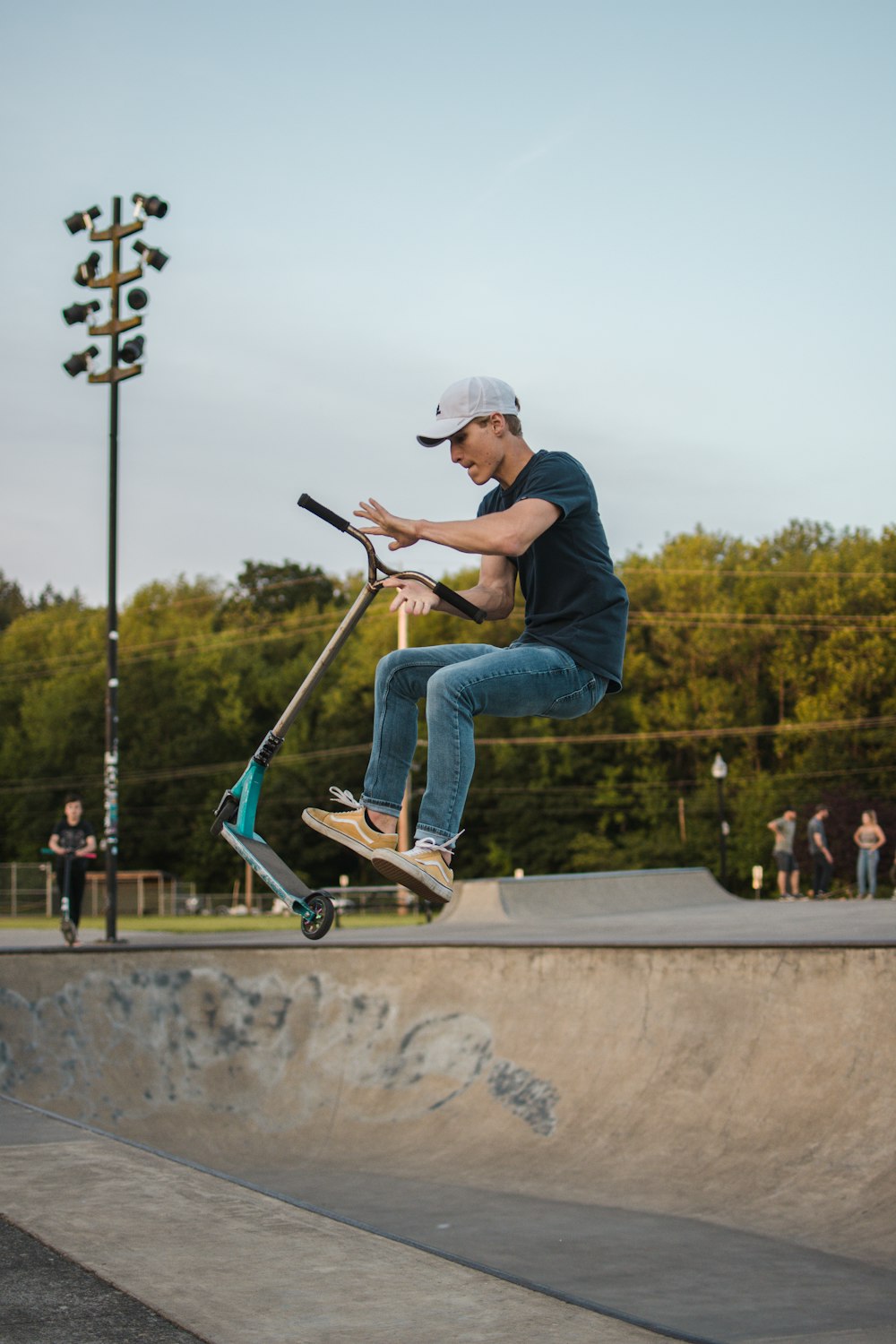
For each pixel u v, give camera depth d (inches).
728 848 2096.5
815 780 2059.5
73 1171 180.1
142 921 1270.9
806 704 2117.4
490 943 379.6
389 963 399.2
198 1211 158.2
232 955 422.3
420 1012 385.4
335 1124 364.8
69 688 2561.5
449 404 148.9
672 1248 242.1
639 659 2253.9
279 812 2418.8
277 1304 123.6
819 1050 294.4
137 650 2578.7
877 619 2164.1
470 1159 324.2
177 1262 137.7
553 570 148.3
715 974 326.0
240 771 2482.8
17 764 2615.7
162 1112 390.0
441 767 140.1
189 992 421.1
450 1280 130.5
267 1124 375.2
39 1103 401.7
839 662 2145.7
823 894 882.1
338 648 148.8
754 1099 296.5
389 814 146.2
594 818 2246.6
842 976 298.2
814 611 2219.5
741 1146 286.5
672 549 2410.2
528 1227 263.3
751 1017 313.0
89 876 2010.3
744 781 2134.6
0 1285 130.5
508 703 143.7
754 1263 229.6
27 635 2822.3
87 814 2480.3
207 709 2536.9
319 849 2402.8
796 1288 213.5
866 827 826.8
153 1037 415.5
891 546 2305.6
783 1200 261.1
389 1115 360.2
